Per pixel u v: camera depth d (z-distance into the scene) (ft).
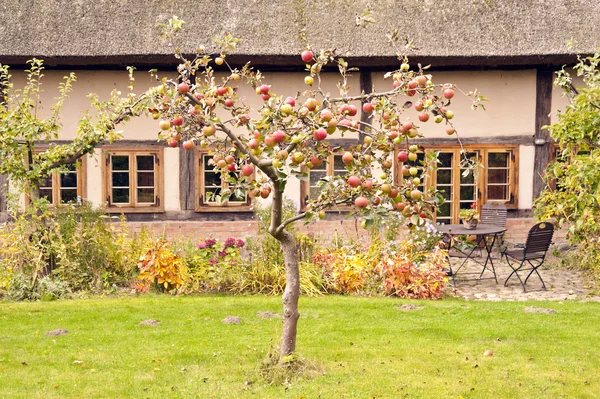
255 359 19.30
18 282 28.94
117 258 31.45
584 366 18.88
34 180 31.32
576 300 28.71
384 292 29.45
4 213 39.86
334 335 21.91
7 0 41.50
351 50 39.81
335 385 17.06
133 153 40.96
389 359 19.35
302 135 14.61
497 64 41.06
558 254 38.96
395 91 15.85
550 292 30.68
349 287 29.63
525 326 23.13
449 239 34.78
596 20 42.68
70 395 16.44
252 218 41.47
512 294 30.30
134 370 18.38
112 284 30.40
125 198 41.14
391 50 39.99
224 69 41.52
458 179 42.42
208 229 41.32
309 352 19.95
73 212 31.94
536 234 30.50
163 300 27.55
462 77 42.29
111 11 41.47
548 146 42.75
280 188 16.47
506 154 42.78
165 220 41.29
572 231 23.08
